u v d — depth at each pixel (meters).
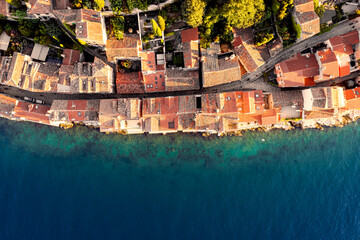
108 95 63.16
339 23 57.97
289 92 60.06
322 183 65.75
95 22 50.16
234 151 66.31
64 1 50.56
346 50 56.53
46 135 66.94
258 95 58.41
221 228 65.62
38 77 58.28
